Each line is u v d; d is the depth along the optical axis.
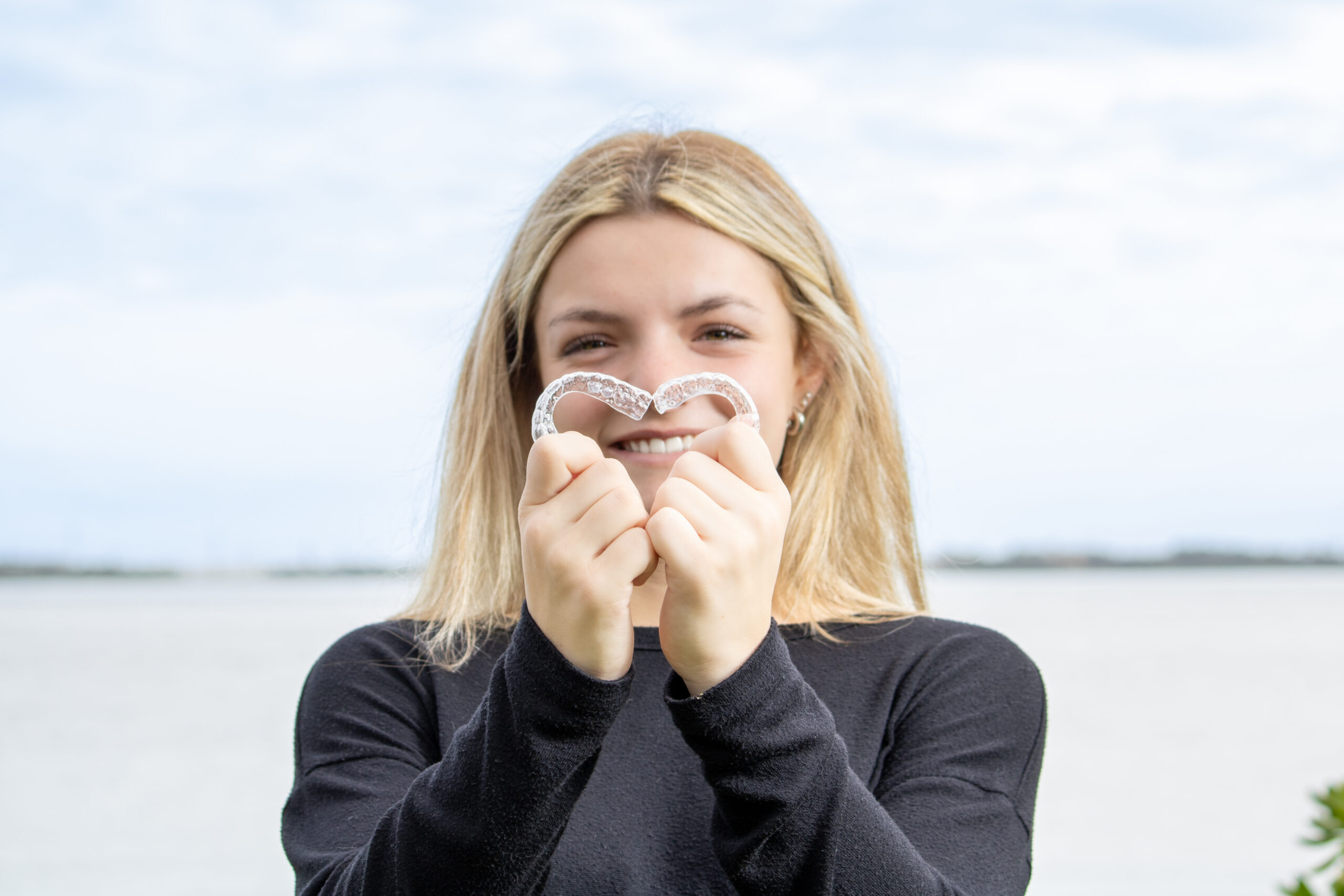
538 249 2.22
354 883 1.45
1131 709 19.06
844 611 2.25
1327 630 37.59
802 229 2.37
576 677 1.37
